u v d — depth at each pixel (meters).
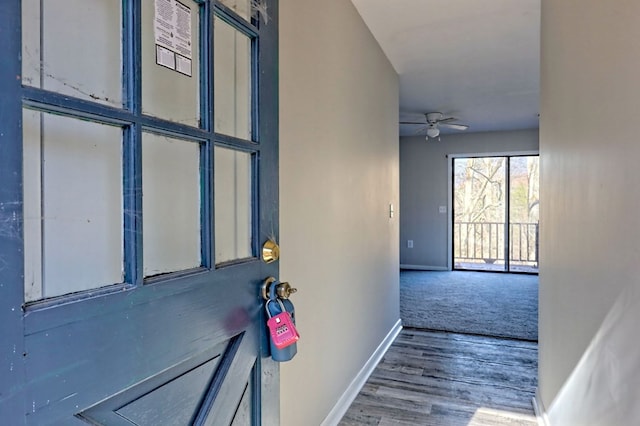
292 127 1.63
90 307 0.63
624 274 0.97
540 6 2.32
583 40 1.36
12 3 0.52
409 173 7.16
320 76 1.90
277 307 1.13
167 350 0.78
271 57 1.16
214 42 0.98
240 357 1.01
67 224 0.65
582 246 1.36
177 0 0.87
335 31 2.08
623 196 0.99
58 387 0.58
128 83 0.72
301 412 1.72
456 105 4.77
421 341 3.33
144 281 0.73
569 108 1.55
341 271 2.20
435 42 2.88
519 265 6.84
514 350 3.12
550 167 1.95
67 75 0.65
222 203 1.08
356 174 2.44
